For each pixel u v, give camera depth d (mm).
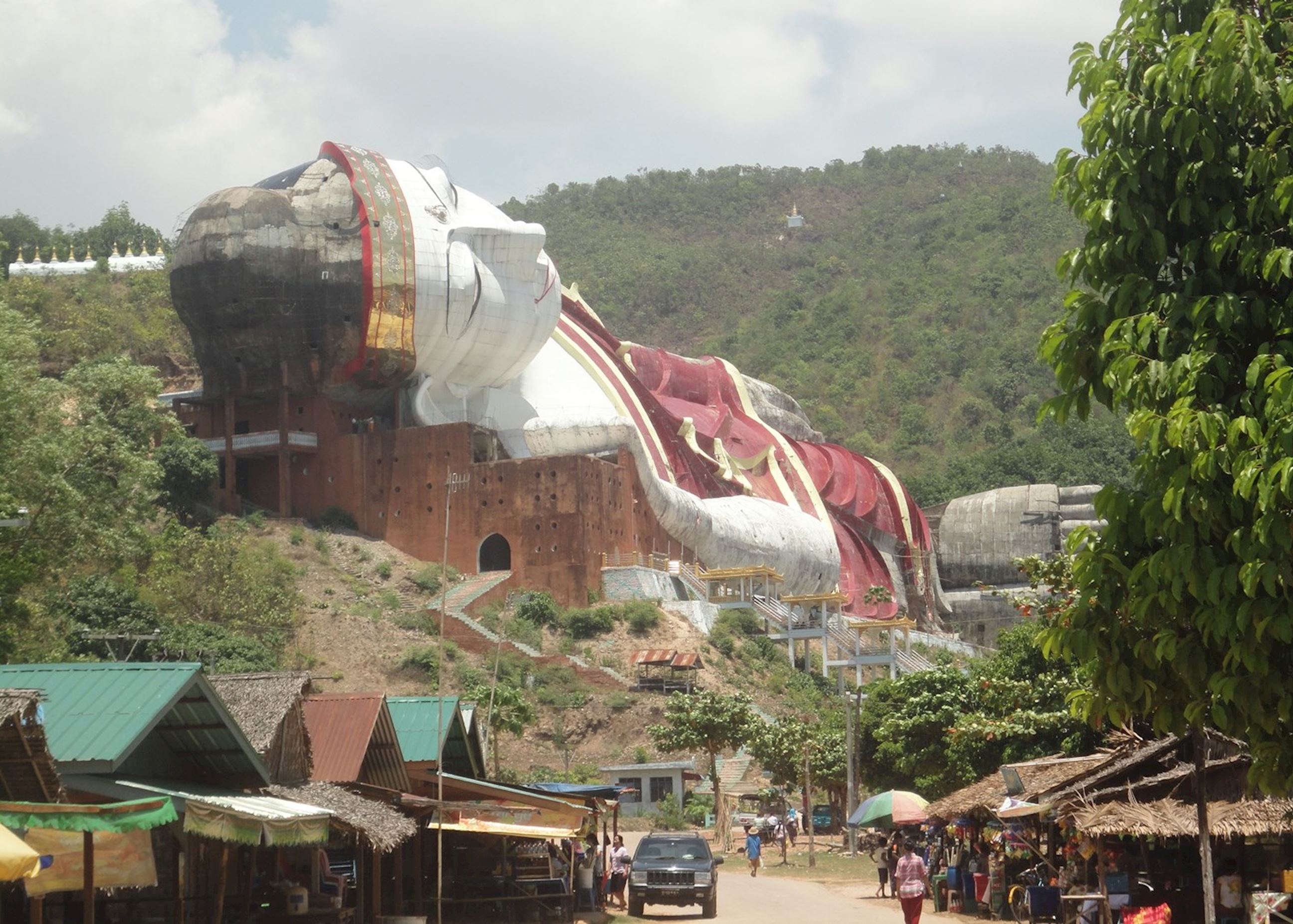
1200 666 20156
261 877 36375
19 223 194125
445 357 123562
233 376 120062
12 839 17953
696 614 121500
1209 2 20672
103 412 98250
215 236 117562
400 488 120375
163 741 29797
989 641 179375
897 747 67625
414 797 38375
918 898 36094
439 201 123875
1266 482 17562
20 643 68312
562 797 46656
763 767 90688
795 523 150875
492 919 42969
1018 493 185250
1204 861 24109
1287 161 19031
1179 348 19688
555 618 114438
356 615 106750
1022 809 37594
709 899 44594
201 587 101438
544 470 119000
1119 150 20234
